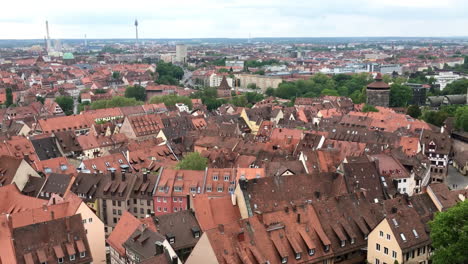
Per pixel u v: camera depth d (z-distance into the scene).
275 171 159.00
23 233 106.44
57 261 107.31
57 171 178.25
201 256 100.44
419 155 195.62
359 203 121.88
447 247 97.25
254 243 102.06
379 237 111.50
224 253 98.12
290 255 104.38
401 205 120.31
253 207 123.19
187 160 175.00
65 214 125.12
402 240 108.50
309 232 109.38
